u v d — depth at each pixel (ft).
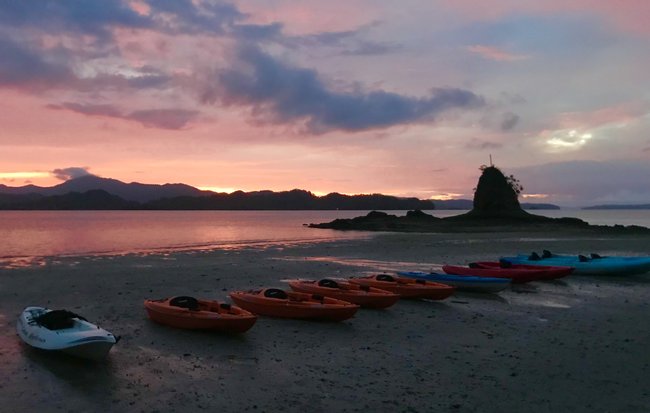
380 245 116.37
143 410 21.54
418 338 34.14
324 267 71.61
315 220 386.52
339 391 24.08
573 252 97.14
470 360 29.19
